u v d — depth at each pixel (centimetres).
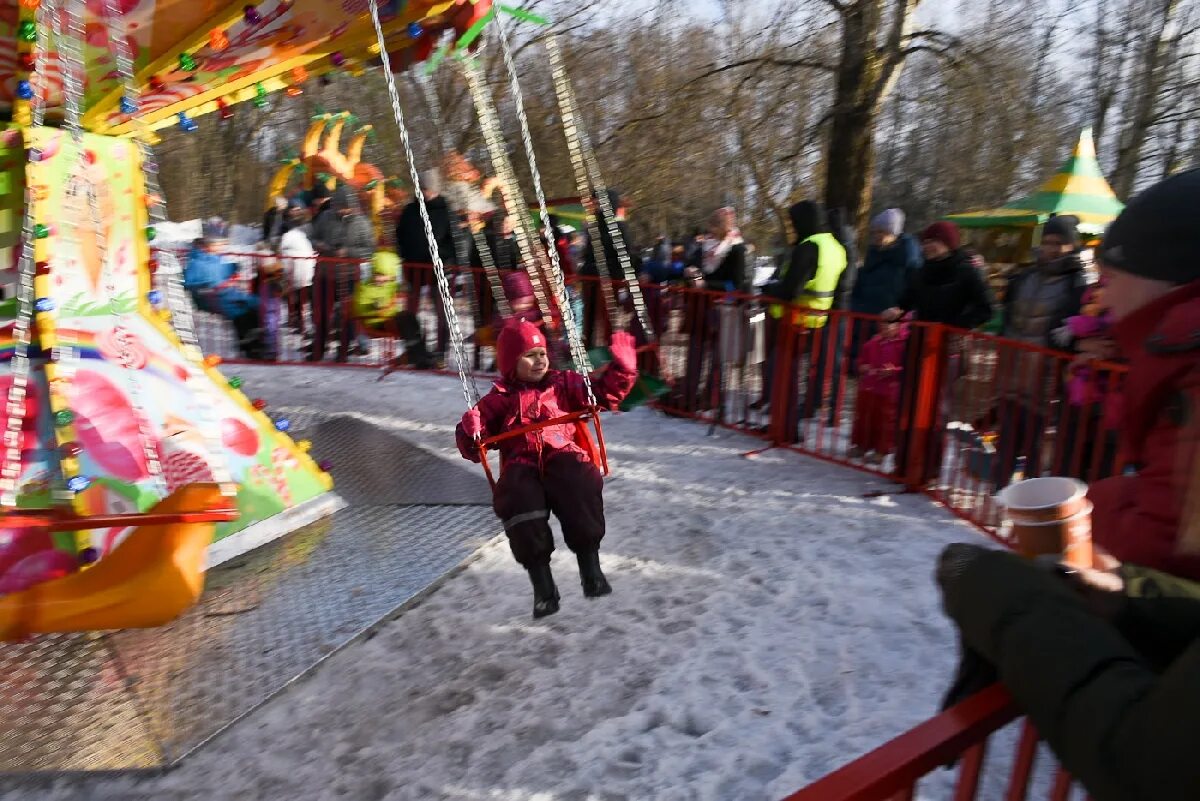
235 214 2819
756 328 685
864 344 592
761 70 1477
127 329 420
